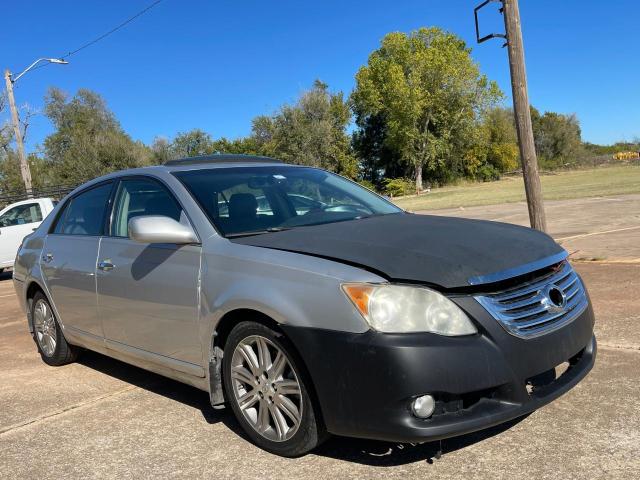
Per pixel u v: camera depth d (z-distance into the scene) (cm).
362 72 5456
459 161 6078
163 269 384
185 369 379
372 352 276
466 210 2111
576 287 349
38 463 347
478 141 5738
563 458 302
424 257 299
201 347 362
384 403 274
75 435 383
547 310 309
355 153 6094
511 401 286
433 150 5284
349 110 5981
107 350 462
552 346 302
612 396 371
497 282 294
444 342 275
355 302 284
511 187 4406
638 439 315
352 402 283
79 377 509
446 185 5919
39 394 470
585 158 7444
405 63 5281
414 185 5522
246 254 337
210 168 441
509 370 283
